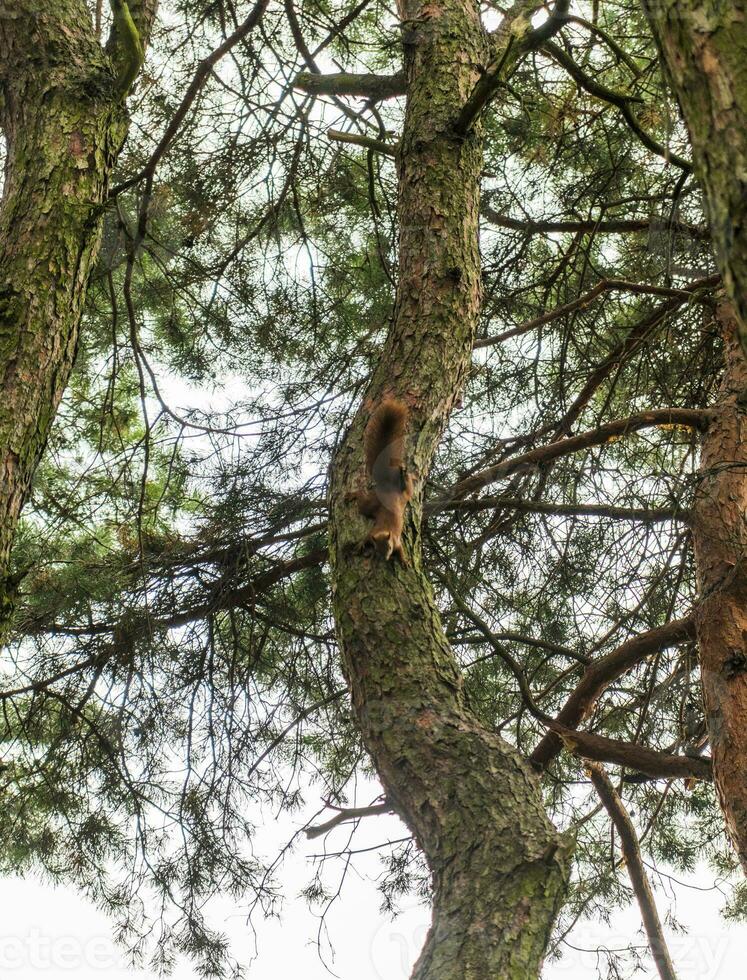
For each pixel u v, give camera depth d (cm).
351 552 403
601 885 704
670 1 170
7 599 397
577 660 696
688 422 617
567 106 716
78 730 652
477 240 499
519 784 345
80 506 713
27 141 469
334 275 742
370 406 444
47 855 656
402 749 356
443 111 516
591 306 747
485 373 746
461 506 660
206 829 631
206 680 651
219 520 664
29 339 422
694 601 599
